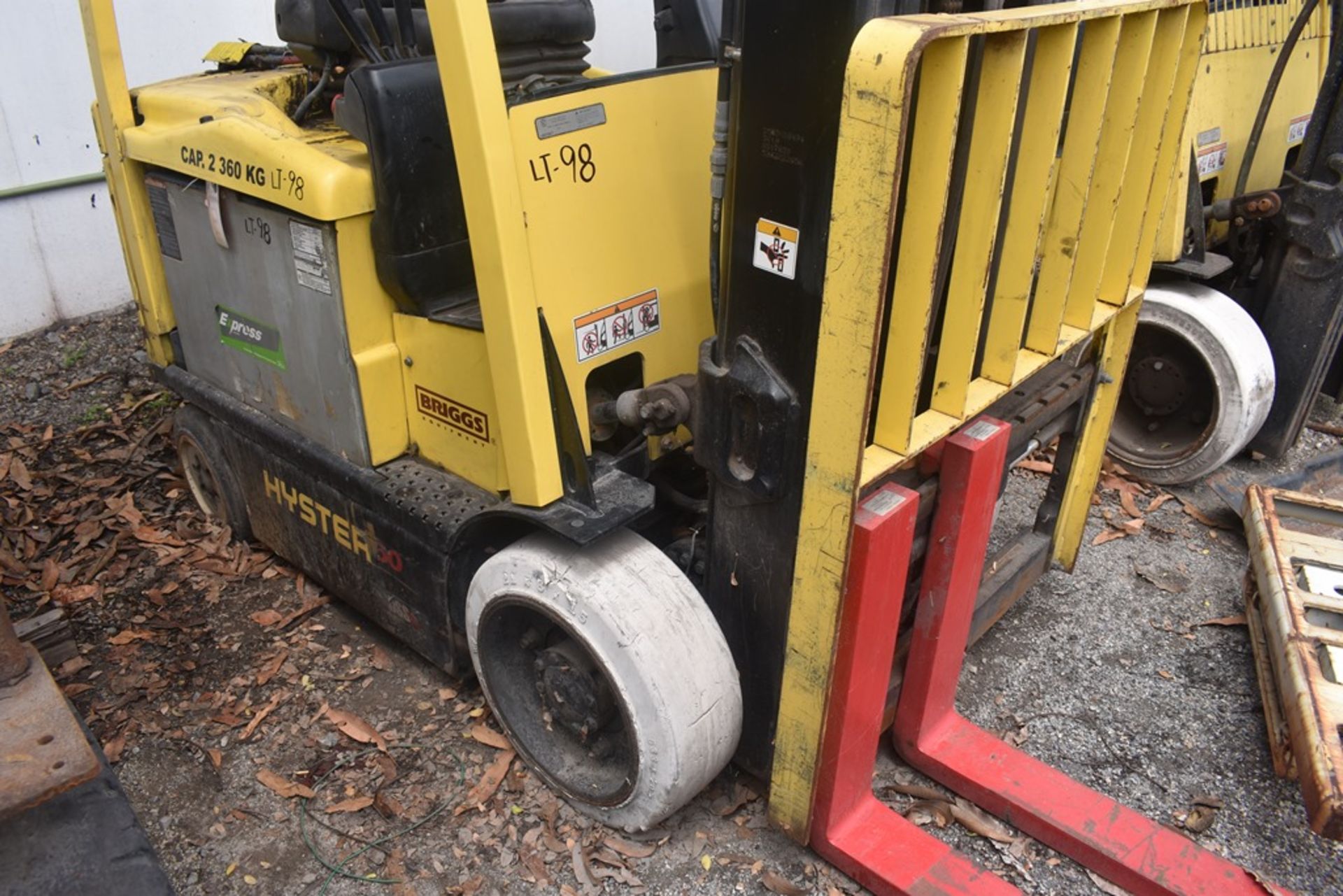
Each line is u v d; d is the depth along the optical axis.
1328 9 4.11
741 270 1.66
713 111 2.15
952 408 1.80
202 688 2.56
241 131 2.16
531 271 1.77
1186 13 1.93
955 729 2.33
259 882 2.05
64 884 1.36
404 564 2.29
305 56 2.37
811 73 1.44
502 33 2.18
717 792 2.24
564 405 1.86
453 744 2.38
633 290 2.04
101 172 4.69
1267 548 2.64
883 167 1.34
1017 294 1.84
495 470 2.11
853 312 1.46
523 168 1.76
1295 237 3.35
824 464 1.60
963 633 2.20
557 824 2.17
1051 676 2.66
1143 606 2.93
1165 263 3.30
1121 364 2.59
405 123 1.93
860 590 1.71
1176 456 3.45
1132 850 2.03
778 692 1.97
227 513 3.06
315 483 2.49
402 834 2.15
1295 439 3.66
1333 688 2.12
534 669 2.23
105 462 3.60
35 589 2.93
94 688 2.55
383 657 2.66
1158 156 2.10
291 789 2.26
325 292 2.14
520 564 1.99
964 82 1.72
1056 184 1.94
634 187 1.99
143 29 4.57
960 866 1.96
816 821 2.02
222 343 2.63
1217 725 2.50
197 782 2.28
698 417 1.83
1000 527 3.27
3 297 4.55
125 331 4.71
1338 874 2.12
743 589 1.93
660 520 2.45
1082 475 2.80
